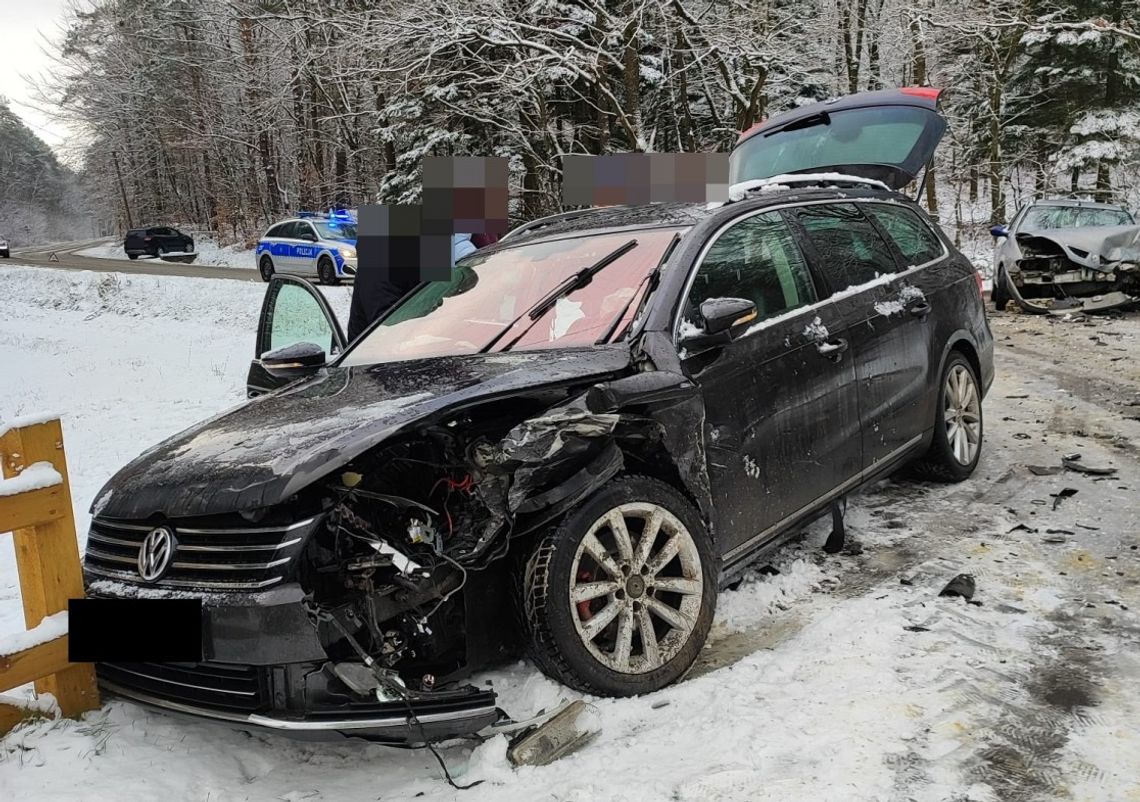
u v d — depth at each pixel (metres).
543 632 2.77
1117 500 4.56
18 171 91.88
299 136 31.66
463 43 15.97
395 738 2.54
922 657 3.05
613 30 16.27
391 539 2.71
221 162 44.66
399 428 2.71
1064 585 3.60
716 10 17.78
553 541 2.79
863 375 4.09
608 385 2.90
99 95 46.62
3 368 14.47
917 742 2.56
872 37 23.97
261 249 23.17
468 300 4.13
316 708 2.49
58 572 2.89
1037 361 8.76
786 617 3.52
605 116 17.59
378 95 20.48
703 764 2.52
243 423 3.20
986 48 24.11
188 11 36.06
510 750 2.62
